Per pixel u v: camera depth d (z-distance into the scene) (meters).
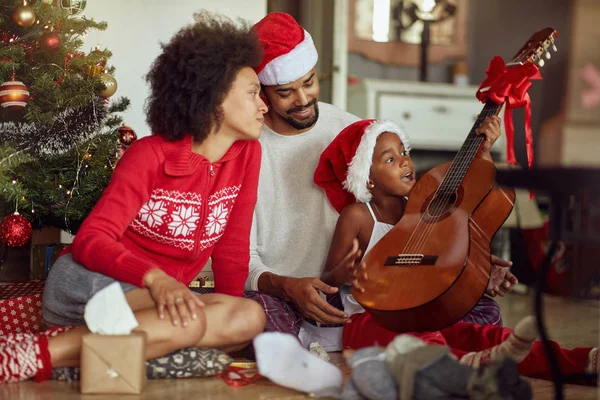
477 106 4.96
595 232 2.32
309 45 2.29
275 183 2.37
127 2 3.72
